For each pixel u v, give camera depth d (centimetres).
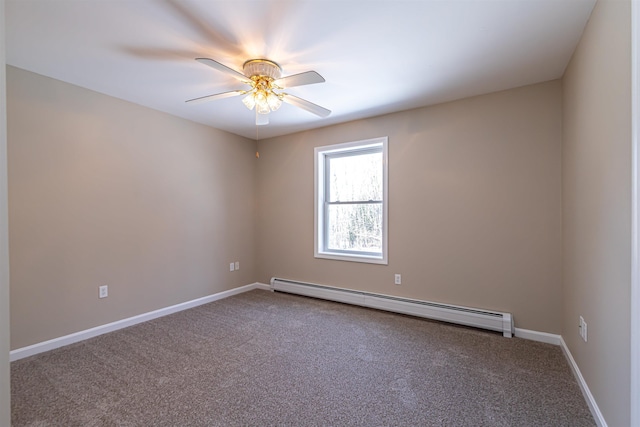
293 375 219
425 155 335
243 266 456
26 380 213
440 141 326
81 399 192
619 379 141
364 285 381
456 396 194
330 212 422
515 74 258
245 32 198
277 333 295
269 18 184
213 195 410
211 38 204
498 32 198
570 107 233
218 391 200
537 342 272
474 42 210
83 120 283
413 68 247
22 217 247
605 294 158
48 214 261
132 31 197
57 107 266
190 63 238
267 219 469
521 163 283
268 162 467
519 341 274
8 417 67
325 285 411
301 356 248
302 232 434
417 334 291
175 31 197
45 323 258
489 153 299
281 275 455
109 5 171
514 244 287
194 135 386
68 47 215
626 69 132
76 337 276
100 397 194
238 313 355
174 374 221
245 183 461
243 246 457
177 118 365
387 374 220
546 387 203
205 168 399
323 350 259
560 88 265
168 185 355
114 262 305
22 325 246
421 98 312
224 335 291
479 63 239
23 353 245
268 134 448
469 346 264
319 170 418
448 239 322
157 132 344
